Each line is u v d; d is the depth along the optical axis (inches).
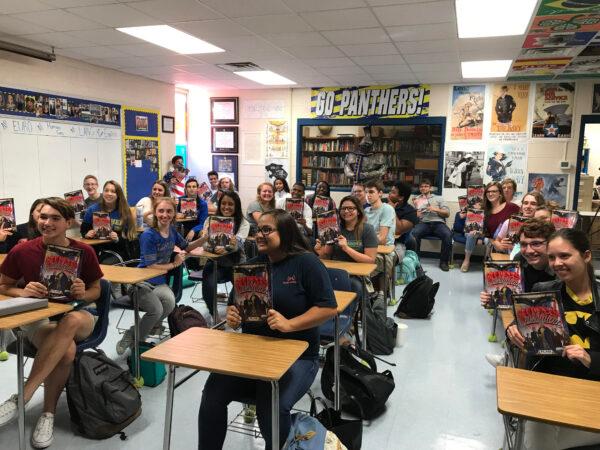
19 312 84.4
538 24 174.6
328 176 340.2
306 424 79.2
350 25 180.1
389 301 199.6
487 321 176.6
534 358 76.9
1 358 131.3
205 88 347.6
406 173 323.0
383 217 184.2
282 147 344.2
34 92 228.8
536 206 170.4
